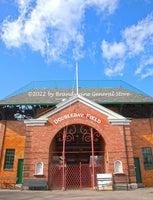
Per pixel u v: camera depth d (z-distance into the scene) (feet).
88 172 59.06
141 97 67.26
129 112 64.69
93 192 40.32
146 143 59.67
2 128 60.59
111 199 30.50
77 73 64.28
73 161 71.97
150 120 61.67
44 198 31.73
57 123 50.47
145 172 56.90
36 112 64.90
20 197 32.71
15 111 64.39
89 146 70.90
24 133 60.44
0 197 32.58
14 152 58.54
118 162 46.98
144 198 31.37
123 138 48.93
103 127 50.14
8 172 56.03
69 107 52.21
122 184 44.55
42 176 45.39
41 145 48.29
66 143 69.92
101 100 65.00
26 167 46.19
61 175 53.72
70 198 31.71
